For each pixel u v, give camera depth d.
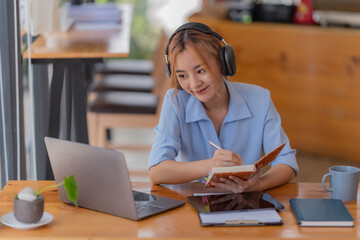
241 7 4.93
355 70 4.40
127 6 5.09
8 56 2.48
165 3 6.81
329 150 4.66
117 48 2.97
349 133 4.55
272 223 1.62
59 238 1.53
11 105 2.53
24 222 1.58
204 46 1.87
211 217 1.65
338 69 4.45
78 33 3.50
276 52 4.62
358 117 4.48
